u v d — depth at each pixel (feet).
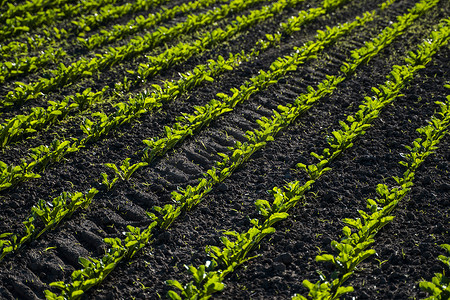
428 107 31.04
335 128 29.50
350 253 19.76
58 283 18.94
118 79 35.53
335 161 26.78
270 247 21.71
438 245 20.90
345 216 23.11
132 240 20.85
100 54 37.04
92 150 27.96
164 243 22.22
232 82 34.86
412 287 19.04
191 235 22.59
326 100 32.40
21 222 22.97
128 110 30.01
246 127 30.17
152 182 25.72
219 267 20.61
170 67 36.96
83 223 23.17
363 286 19.38
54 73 33.86
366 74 35.35
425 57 35.22
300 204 24.03
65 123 30.37
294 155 27.50
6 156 27.20
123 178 25.64
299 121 30.37
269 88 34.12
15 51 38.60
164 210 22.49
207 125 30.14
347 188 24.88
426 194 24.02
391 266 20.18
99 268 19.72
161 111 31.53
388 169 26.08
